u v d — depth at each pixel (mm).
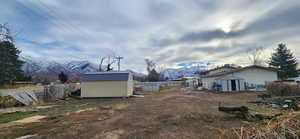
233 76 19906
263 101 9156
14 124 5402
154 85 25453
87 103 11602
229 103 9180
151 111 7305
